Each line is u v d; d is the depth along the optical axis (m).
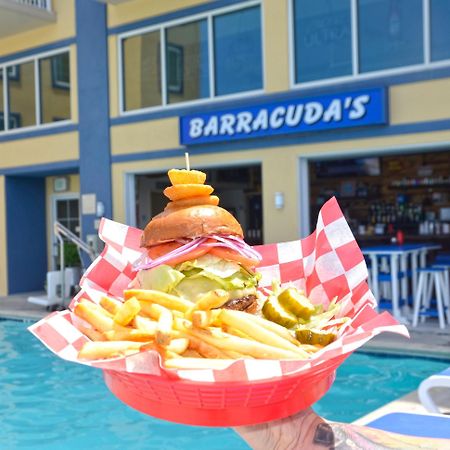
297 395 1.08
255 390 1.01
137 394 1.09
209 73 11.38
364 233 14.13
